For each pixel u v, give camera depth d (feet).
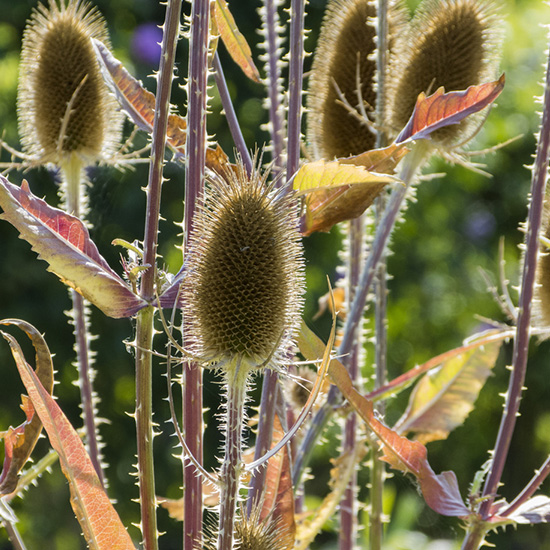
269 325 2.91
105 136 3.62
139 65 8.84
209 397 8.20
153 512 3.06
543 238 3.31
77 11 3.71
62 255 2.97
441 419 3.74
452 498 3.29
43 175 8.07
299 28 3.35
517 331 3.33
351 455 3.55
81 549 8.66
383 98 3.51
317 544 8.70
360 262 3.69
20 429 3.09
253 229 2.91
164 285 3.07
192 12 3.16
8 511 3.07
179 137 3.47
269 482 3.20
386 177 3.00
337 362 3.15
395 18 3.66
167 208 9.18
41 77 3.58
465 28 3.52
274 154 3.68
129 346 3.10
